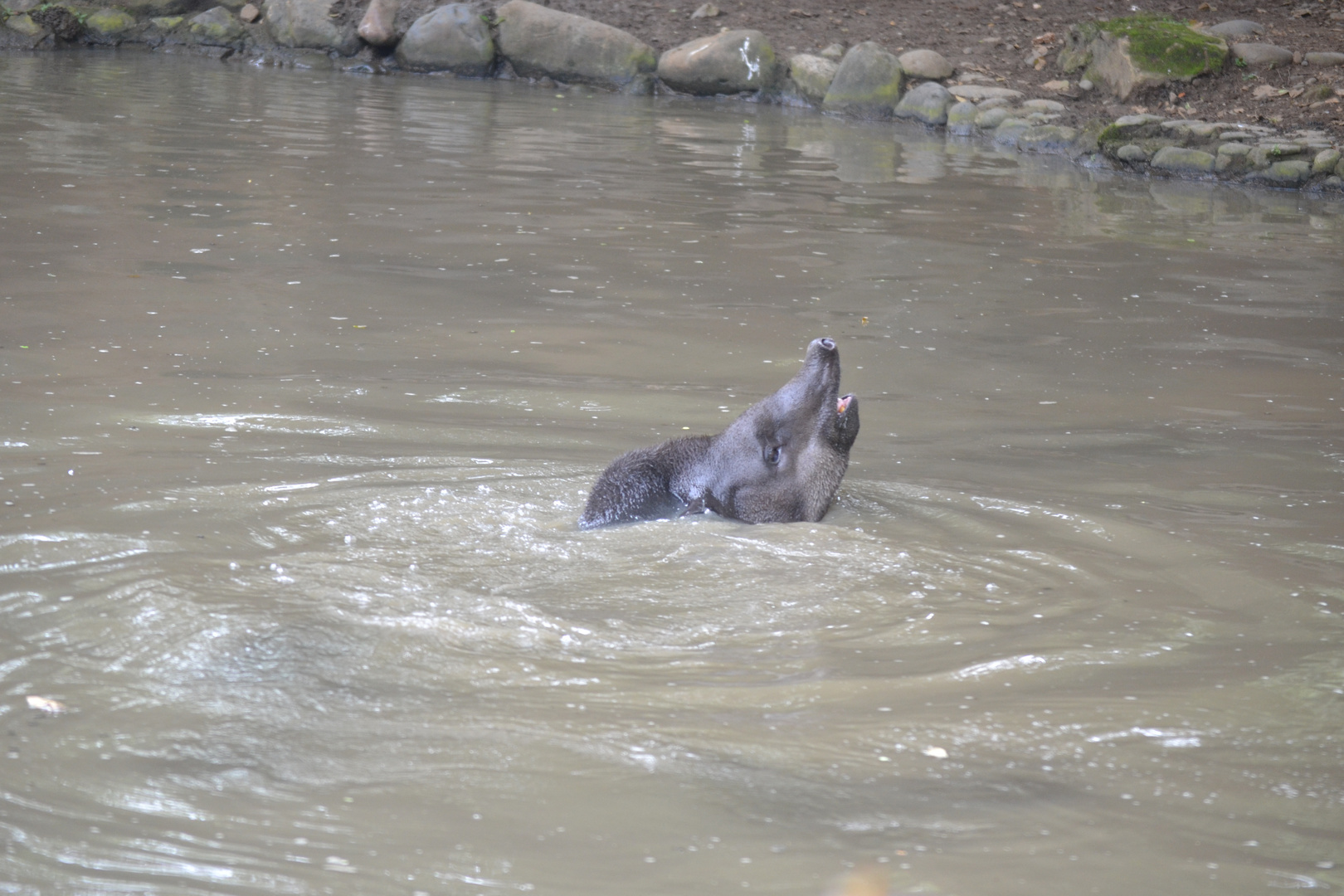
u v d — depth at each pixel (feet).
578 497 53.16
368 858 27.30
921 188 134.72
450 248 100.63
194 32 207.72
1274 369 79.87
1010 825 29.60
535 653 38.22
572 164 137.18
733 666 38.04
